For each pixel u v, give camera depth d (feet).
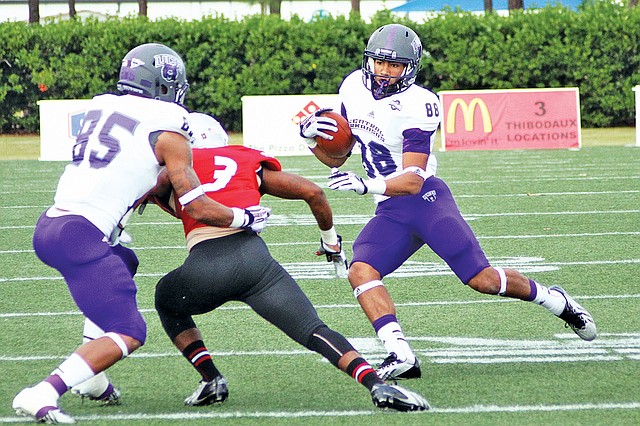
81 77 262.26
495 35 261.24
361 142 59.11
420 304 78.13
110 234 48.98
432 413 49.67
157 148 48.16
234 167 51.11
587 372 57.52
